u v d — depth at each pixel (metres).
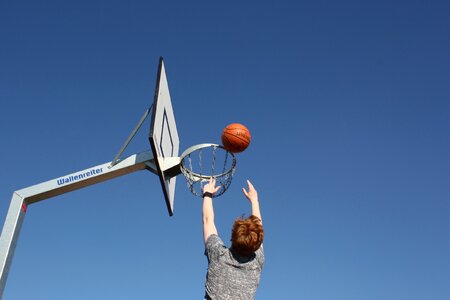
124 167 8.20
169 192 8.47
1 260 7.73
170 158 8.16
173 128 9.25
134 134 8.25
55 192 8.31
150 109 8.34
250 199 4.59
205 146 7.97
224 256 3.85
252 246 3.76
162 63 8.64
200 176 8.03
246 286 3.80
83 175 8.24
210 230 4.18
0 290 7.62
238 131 6.93
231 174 8.00
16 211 8.11
